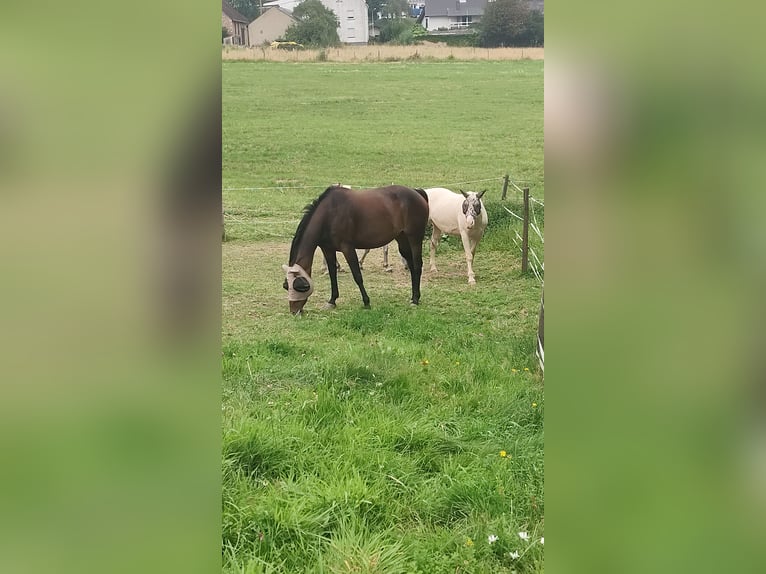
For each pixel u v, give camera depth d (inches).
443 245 337.7
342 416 149.0
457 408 159.6
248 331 221.6
